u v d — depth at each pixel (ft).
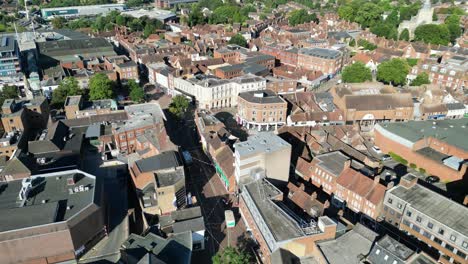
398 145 446.19
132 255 281.33
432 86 611.88
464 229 280.31
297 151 442.91
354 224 323.16
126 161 437.99
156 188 337.31
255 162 362.33
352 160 394.93
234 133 517.96
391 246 259.80
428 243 301.22
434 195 318.04
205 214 360.69
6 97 586.86
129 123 470.80
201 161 452.76
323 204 330.54
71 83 598.34
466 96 596.29
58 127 465.47
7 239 265.54
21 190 303.89
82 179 334.44
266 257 295.48
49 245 277.85
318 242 279.90
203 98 596.70
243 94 542.98
